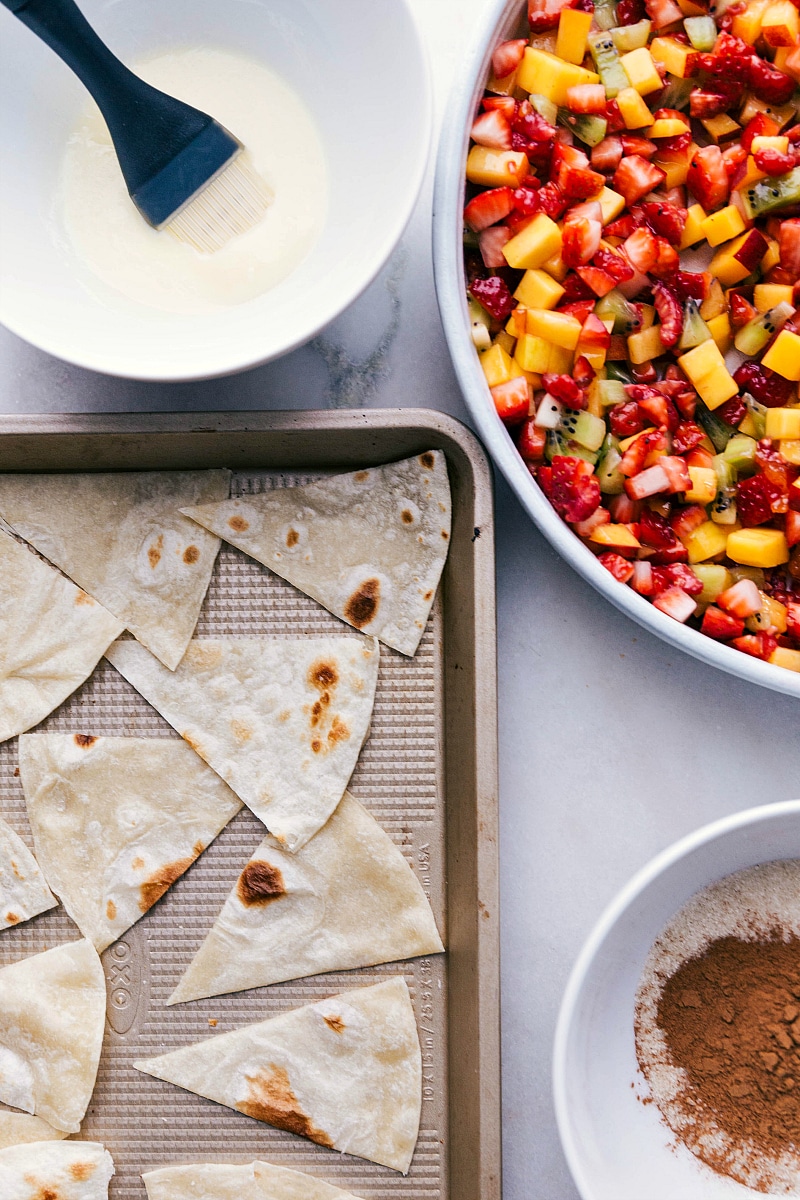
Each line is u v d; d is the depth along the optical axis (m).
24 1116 1.09
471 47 0.94
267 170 1.03
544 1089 1.14
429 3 1.15
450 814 1.11
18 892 1.10
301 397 1.16
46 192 1.01
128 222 1.03
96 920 1.09
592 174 0.97
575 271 1.00
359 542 1.10
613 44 0.99
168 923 1.11
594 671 1.17
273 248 1.03
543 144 0.99
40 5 0.90
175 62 1.03
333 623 1.12
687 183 1.03
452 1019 1.09
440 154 0.95
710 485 1.02
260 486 1.13
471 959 1.04
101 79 0.94
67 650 1.10
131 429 1.03
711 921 1.15
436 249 0.95
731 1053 1.12
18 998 1.09
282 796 1.09
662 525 1.05
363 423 1.04
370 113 1.00
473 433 1.04
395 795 1.11
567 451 1.04
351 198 1.02
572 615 1.17
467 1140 1.04
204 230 1.02
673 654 1.17
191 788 1.10
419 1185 1.09
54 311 0.98
